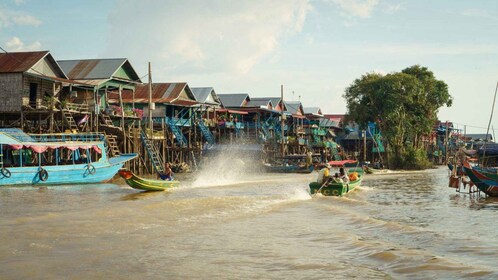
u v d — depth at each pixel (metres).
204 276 10.36
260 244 13.59
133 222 16.98
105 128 39.41
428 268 10.62
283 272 10.66
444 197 28.44
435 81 68.81
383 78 62.06
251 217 18.88
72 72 44.72
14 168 29.52
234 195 27.03
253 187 33.06
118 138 40.81
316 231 15.72
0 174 28.95
